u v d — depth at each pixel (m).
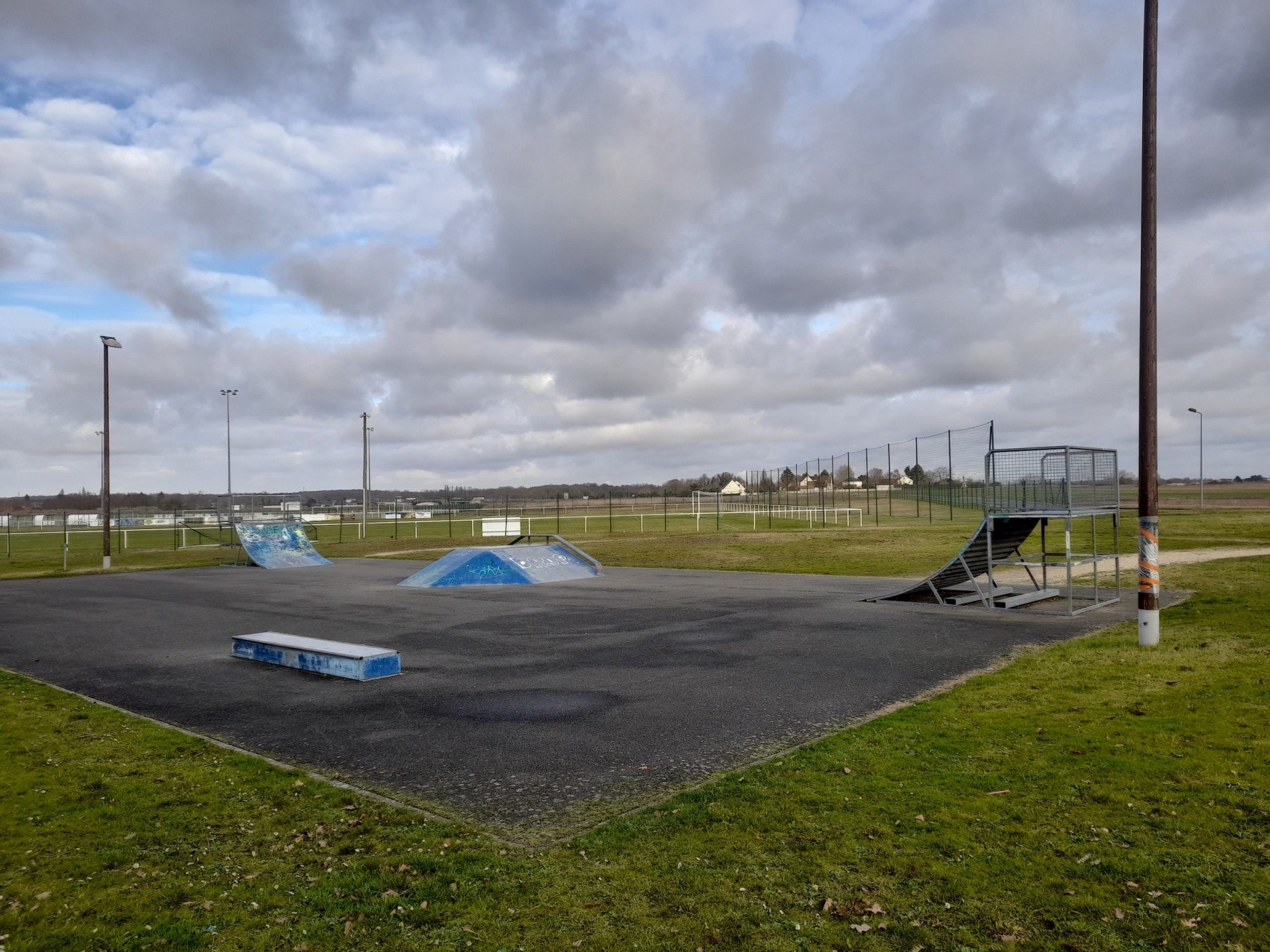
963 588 18.30
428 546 40.50
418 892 4.56
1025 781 6.09
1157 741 6.91
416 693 9.88
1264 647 10.63
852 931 4.05
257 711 9.19
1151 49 10.95
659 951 3.91
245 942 4.07
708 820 5.49
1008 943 3.92
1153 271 11.10
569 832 5.43
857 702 8.93
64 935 4.15
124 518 76.75
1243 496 93.50
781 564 26.64
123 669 11.92
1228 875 4.52
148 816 5.82
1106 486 16.58
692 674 10.57
